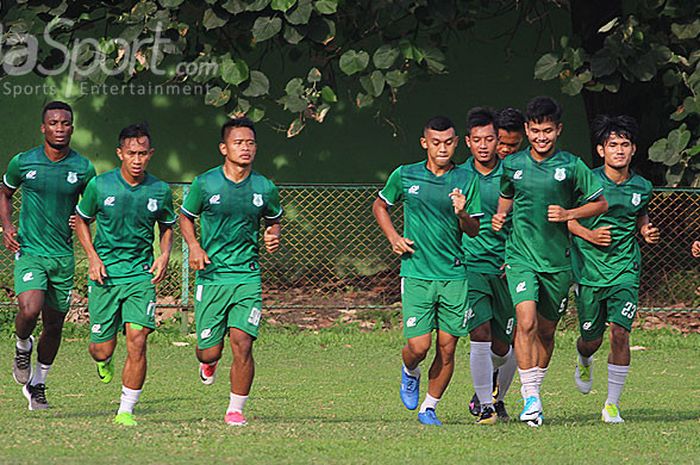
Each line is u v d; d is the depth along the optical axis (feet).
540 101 100.83
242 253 98.48
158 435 89.56
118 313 104.32
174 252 197.88
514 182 101.45
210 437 88.84
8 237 112.47
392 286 203.21
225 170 97.81
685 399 128.77
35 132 211.20
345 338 172.96
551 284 102.78
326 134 214.28
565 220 99.25
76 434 89.76
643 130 199.21
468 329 100.27
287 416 111.45
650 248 197.67
